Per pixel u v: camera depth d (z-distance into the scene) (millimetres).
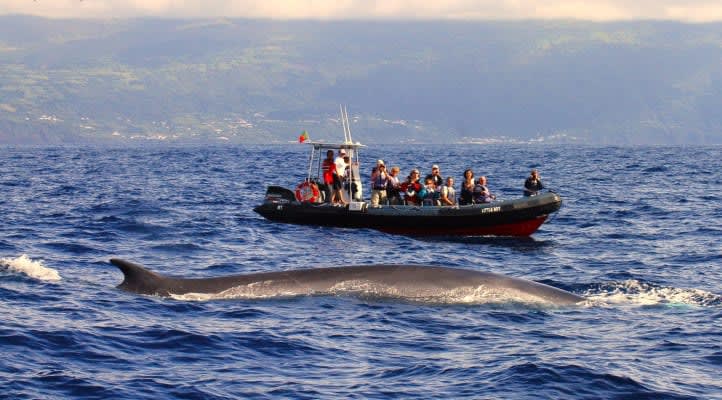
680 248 56156
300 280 36875
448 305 35531
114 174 149125
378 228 65875
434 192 67938
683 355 30172
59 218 69250
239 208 81688
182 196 95812
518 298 36188
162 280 37281
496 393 26375
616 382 27312
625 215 76688
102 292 37375
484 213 63062
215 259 50188
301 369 28422
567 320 34281
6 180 123938
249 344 30719
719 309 36219
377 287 36406
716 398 26312
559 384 27047
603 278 44844
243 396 25906
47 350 29547
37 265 42281
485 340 31594
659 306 36688
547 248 57344
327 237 61719
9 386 26062
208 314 34062
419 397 26031
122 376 27359
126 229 62438
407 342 31266
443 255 53906
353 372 28188
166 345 30500
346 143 69688
